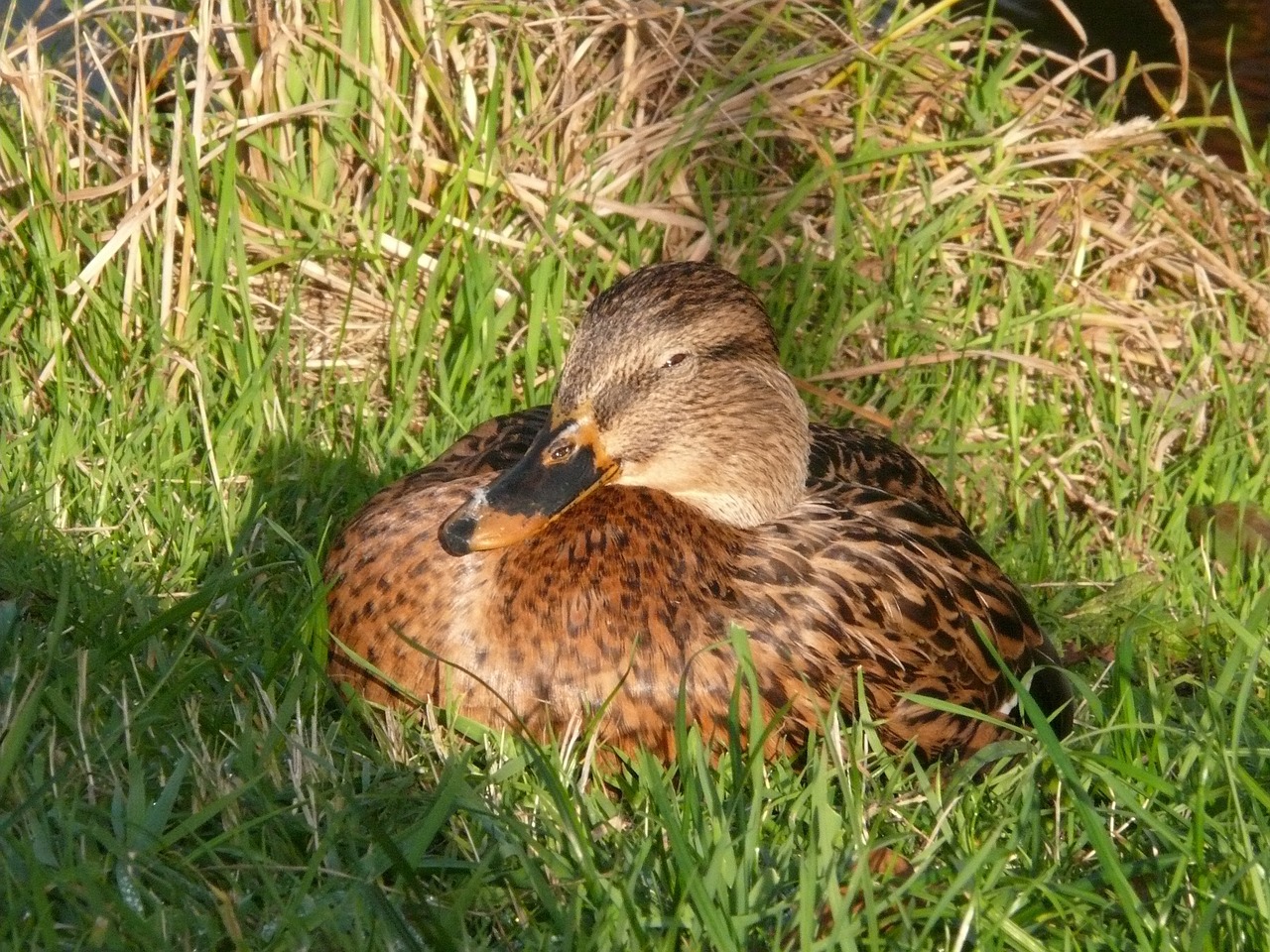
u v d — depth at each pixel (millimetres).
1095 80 13258
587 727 6410
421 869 5633
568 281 10078
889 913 5531
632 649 6430
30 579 7254
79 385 8914
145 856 5355
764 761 6453
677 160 10406
